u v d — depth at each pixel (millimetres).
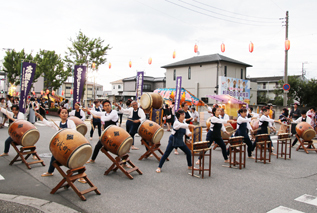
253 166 6465
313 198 4258
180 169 5945
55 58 26484
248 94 32062
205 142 5332
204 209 3707
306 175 5699
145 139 6723
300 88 28953
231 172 5809
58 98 28781
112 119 7137
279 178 5418
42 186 4504
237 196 4273
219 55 31641
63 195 4125
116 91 52500
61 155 3975
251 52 10023
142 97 10875
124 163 5828
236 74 32062
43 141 8984
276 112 19953
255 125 9461
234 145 5996
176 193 4340
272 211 3705
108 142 5105
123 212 3547
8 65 28078
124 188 4535
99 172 5508
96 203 3840
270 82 45156
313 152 8664
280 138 7422
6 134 10414
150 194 4262
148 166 6145
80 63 20688
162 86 41938
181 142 5688
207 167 6230
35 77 25969
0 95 23875
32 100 14484
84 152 4062
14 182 4688
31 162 5648
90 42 20516
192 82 32031
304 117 9766
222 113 8500
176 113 5562
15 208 3539
